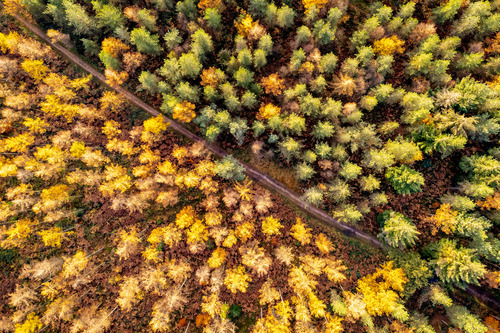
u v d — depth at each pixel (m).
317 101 36.66
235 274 34.72
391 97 38.97
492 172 36.00
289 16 38.97
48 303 37.75
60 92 37.81
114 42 38.00
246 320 38.50
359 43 39.09
